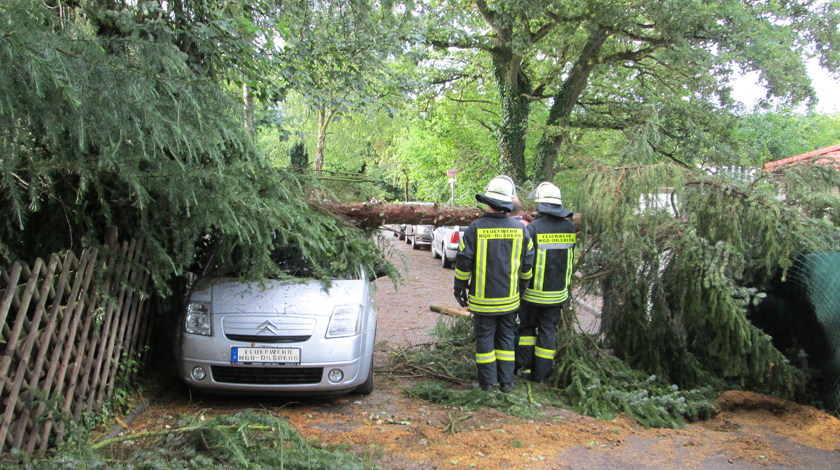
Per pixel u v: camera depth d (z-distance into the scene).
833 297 4.46
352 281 5.14
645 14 14.88
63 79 2.42
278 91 6.89
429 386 4.97
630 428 4.29
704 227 4.98
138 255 4.23
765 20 14.05
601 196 4.97
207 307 4.59
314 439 3.79
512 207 5.00
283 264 5.26
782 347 5.17
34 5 2.51
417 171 24.48
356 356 4.57
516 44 15.03
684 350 5.14
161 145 3.03
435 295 10.69
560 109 17.88
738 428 4.33
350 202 5.72
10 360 2.91
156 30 4.64
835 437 4.05
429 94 19.75
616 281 5.43
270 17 6.28
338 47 7.41
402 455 3.67
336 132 27.28
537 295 5.14
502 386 5.00
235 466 3.00
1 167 2.70
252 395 4.83
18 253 4.03
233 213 3.85
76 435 3.11
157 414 4.31
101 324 3.94
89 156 3.35
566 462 3.61
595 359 5.21
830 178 5.10
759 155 15.68
